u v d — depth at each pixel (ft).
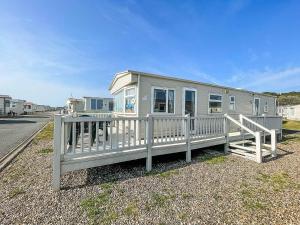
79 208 11.14
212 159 23.08
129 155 17.20
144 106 25.67
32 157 22.89
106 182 15.30
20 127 58.29
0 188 13.89
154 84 26.76
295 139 41.19
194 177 16.76
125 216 10.39
